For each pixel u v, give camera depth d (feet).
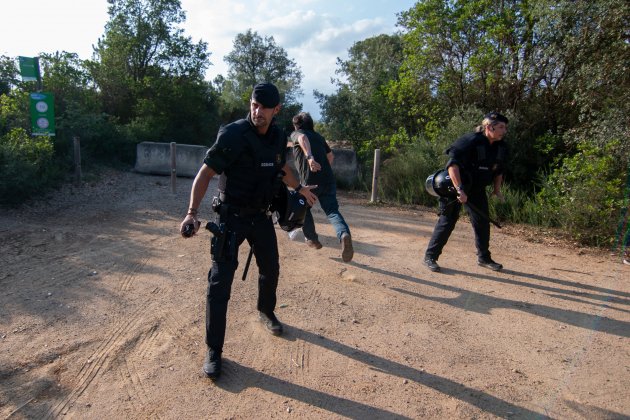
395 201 29.78
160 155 34.19
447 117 34.58
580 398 9.51
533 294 14.78
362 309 13.29
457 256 18.44
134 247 17.84
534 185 27.73
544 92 30.73
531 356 11.09
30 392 9.25
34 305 12.78
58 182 27.45
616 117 23.35
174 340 11.26
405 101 38.37
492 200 25.66
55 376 9.77
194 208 9.56
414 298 14.17
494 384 9.94
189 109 48.06
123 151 37.14
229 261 9.99
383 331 12.07
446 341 11.67
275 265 11.13
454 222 16.33
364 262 17.20
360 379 10.00
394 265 17.02
